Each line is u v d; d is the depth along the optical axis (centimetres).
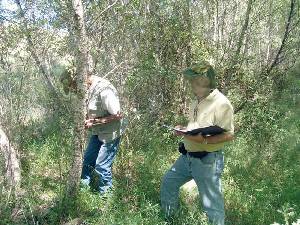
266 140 388
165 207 243
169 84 400
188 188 280
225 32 430
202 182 222
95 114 260
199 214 239
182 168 234
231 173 319
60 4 275
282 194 282
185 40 402
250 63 433
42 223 237
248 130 407
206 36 423
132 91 320
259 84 418
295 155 354
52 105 317
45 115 329
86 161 280
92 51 276
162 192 242
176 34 396
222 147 220
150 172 296
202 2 421
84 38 224
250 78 419
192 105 224
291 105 458
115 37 322
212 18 423
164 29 394
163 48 402
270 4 426
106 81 262
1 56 267
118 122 266
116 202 255
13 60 276
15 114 275
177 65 405
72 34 255
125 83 314
